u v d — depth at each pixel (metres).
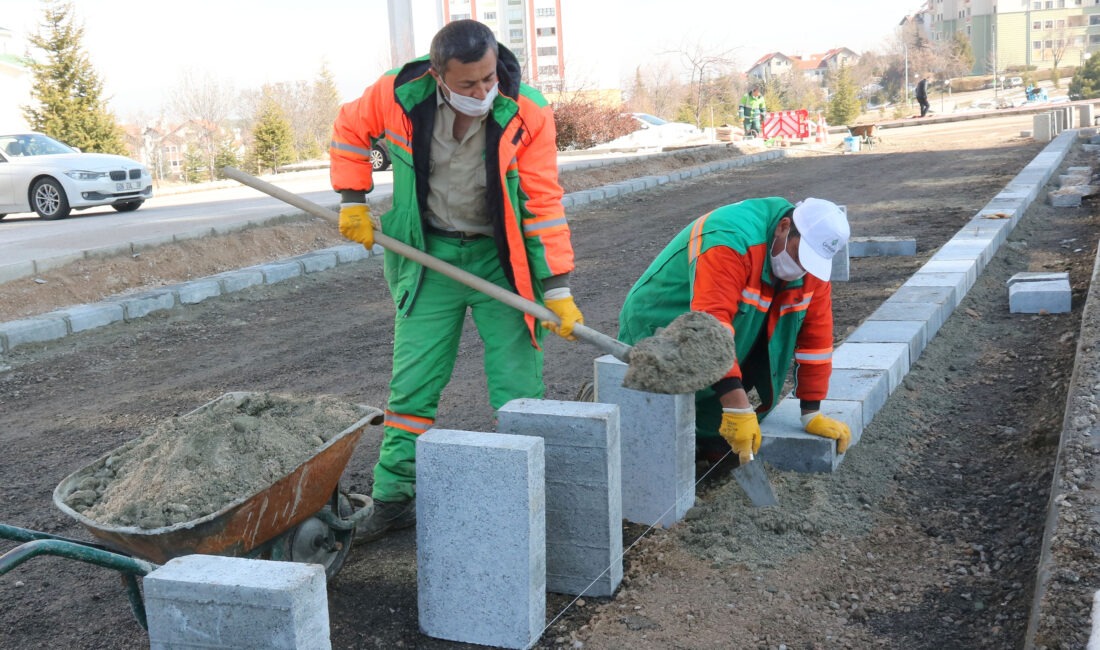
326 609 2.48
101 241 11.12
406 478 4.02
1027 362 6.16
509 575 3.17
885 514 4.12
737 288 3.73
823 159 24.66
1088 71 78.62
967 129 32.06
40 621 3.58
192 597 2.39
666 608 3.42
